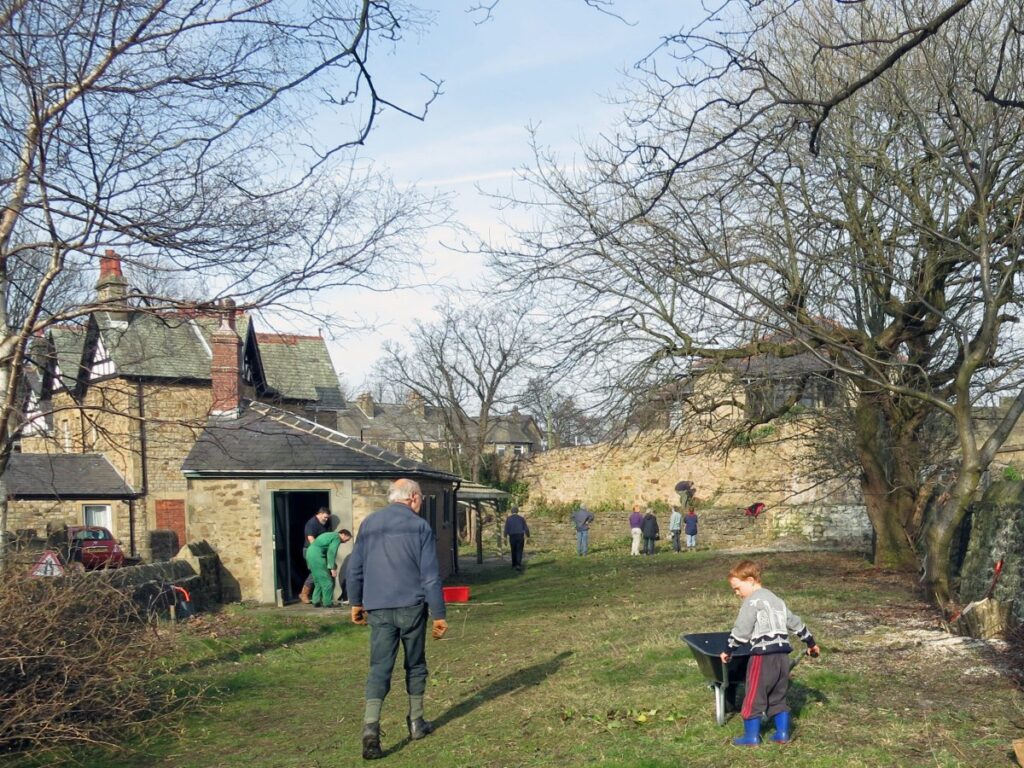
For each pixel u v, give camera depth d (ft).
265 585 70.49
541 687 30.68
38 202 38.60
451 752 24.06
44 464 114.93
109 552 97.45
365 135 23.81
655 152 28.45
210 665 41.96
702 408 59.82
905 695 25.02
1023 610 34.01
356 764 24.27
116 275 42.42
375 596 25.11
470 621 54.80
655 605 50.78
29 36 36.27
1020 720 22.06
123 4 36.37
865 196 49.37
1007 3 36.24
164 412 108.99
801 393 61.16
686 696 26.50
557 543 133.69
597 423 55.83
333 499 72.59
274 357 145.59
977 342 32.81
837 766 19.63
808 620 38.29
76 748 27.86
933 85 45.03
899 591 47.80
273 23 37.68
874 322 57.06
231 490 71.61
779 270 46.09
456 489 99.55
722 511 116.98
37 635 27.04
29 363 43.14
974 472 33.45
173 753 27.53
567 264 46.60
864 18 45.39
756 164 38.01
